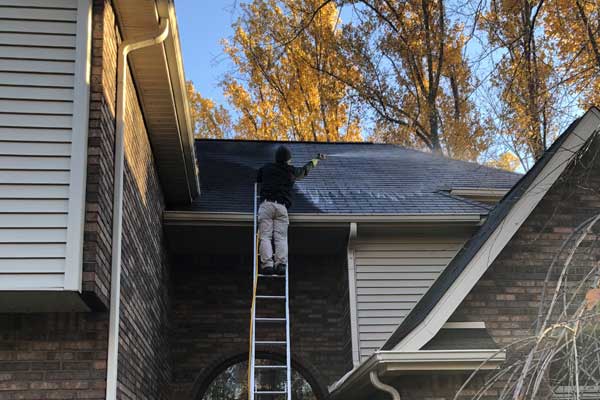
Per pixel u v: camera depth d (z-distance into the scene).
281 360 9.96
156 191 8.44
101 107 5.14
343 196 10.39
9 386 4.99
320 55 17.77
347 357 9.61
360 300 9.52
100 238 4.98
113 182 5.54
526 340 3.57
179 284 10.09
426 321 6.69
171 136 7.73
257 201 9.94
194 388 9.59
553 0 10.27
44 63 5.04
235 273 10.21
